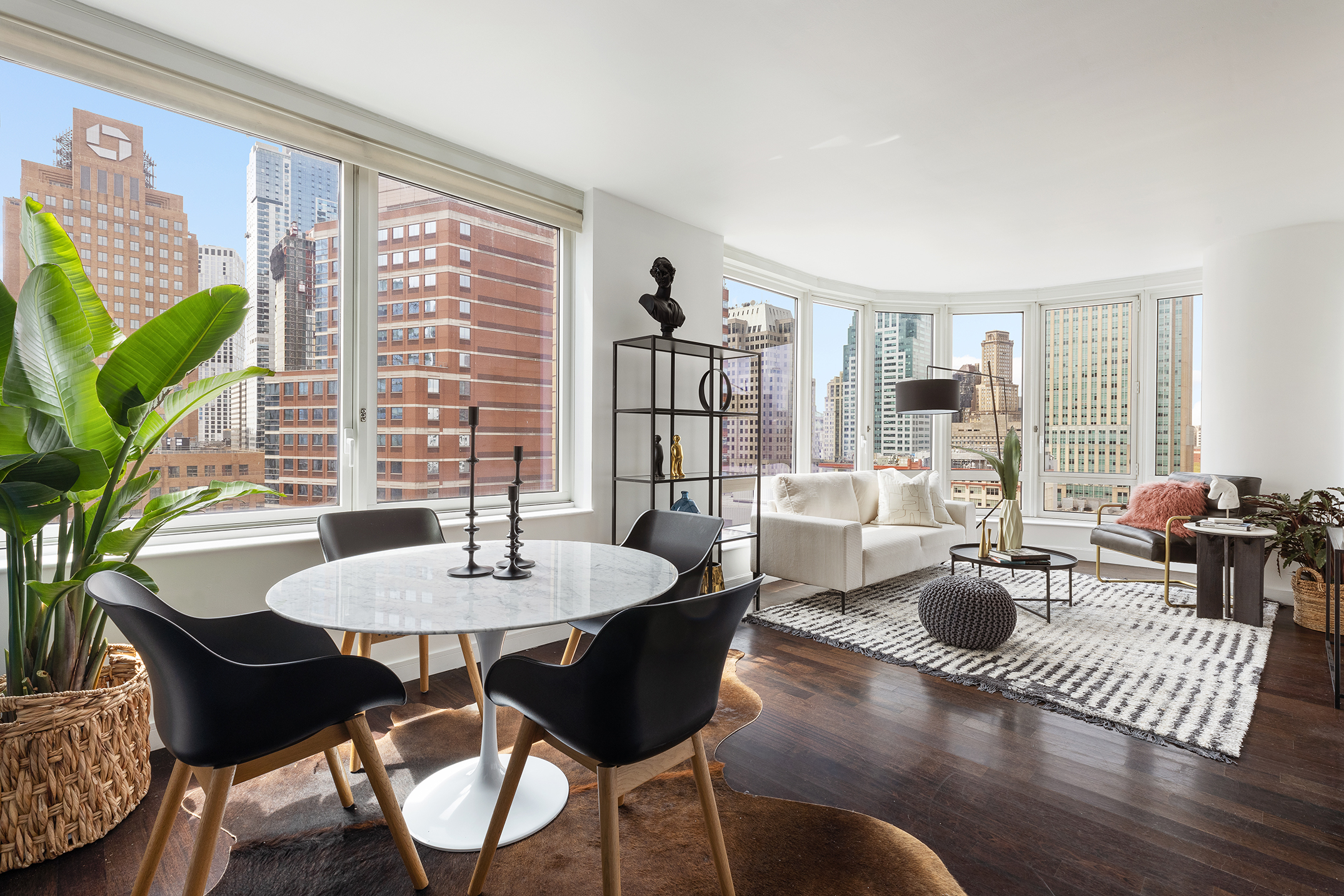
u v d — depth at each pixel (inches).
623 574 69.8
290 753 53.5
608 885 49.0
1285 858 64.3
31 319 62.9
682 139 116.7
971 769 81.7
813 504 183.5
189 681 46.3
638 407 149.6
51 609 67.3
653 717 49.6
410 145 113.0
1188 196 143.0
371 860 63.6
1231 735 89.5
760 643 131.9
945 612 126.6
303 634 68.5
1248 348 169.0
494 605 57.2
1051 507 235.8
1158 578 193.5
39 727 62.2
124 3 80.1
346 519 90.9
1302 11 79.8
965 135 114.2
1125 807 73.4
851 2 79.0
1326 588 133.3
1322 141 115.8
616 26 84.0
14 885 59.7
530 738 57.2
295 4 80.1
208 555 89.5
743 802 74.2
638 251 148.9
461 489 125.6
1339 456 159.9
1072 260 194.9
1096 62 91.7
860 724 94.6
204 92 90.0
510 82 98.1
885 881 60.7
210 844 48.4
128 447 70.2
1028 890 59.7
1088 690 105.6
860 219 158.2
